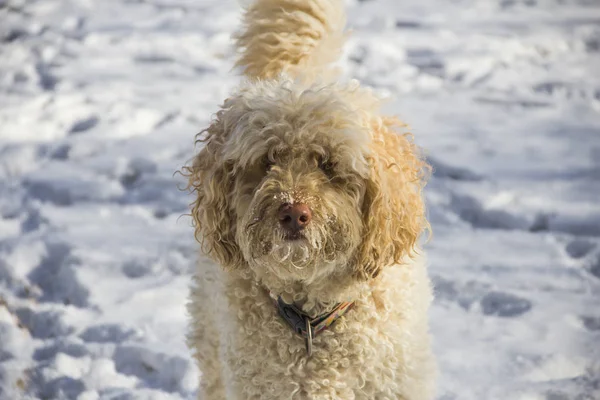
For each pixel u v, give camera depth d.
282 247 4.56
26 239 9.42
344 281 4.89
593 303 7.69
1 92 15.40
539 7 23.00
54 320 7.74
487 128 13.10
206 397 6.14
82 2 22.86
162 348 7.02
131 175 11.55
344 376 4.91
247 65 6.13
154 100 14.70
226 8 22.31
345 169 4.71
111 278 8.59
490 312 7.65
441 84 15.77
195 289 6.15
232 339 5.11
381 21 20.48
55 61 17.42
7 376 6.78
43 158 12.29
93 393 6.51
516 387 6.25
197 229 5.11
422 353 5.07
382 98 5.20
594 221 9.55
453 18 21.48
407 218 4.98
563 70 16.94
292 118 4.68
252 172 4.84
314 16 6.03
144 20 21.11
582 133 12.93
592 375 6.45
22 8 21.98
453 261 8.65
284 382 4.95
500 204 10.09
